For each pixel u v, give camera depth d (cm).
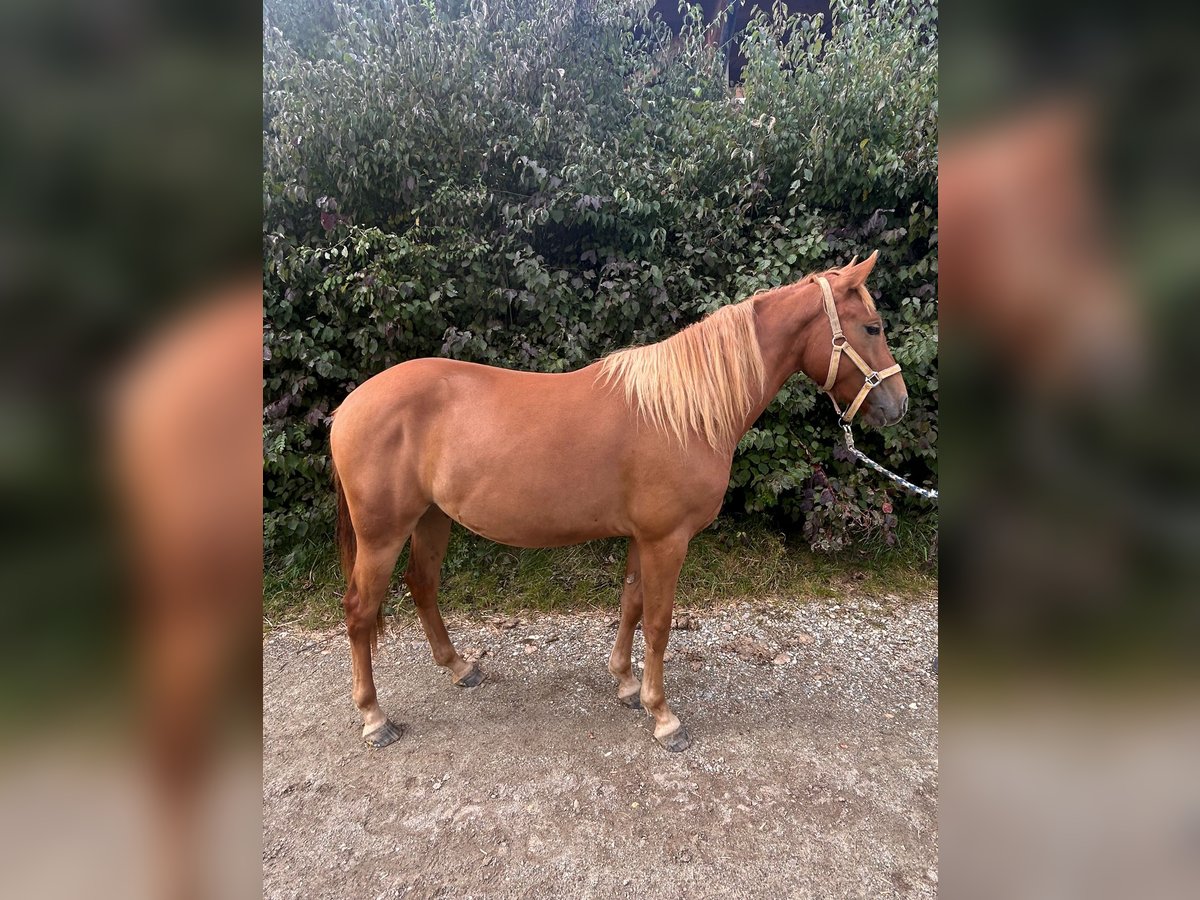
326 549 294
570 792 164
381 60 273
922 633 256
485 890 136
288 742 184
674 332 296
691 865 142
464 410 165
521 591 279
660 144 319
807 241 277
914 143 278
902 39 301
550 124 282
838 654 238
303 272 265
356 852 145
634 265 282
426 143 281
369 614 178
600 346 297
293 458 273
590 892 135
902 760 178
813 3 445
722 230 295
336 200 281
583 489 164
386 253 270
